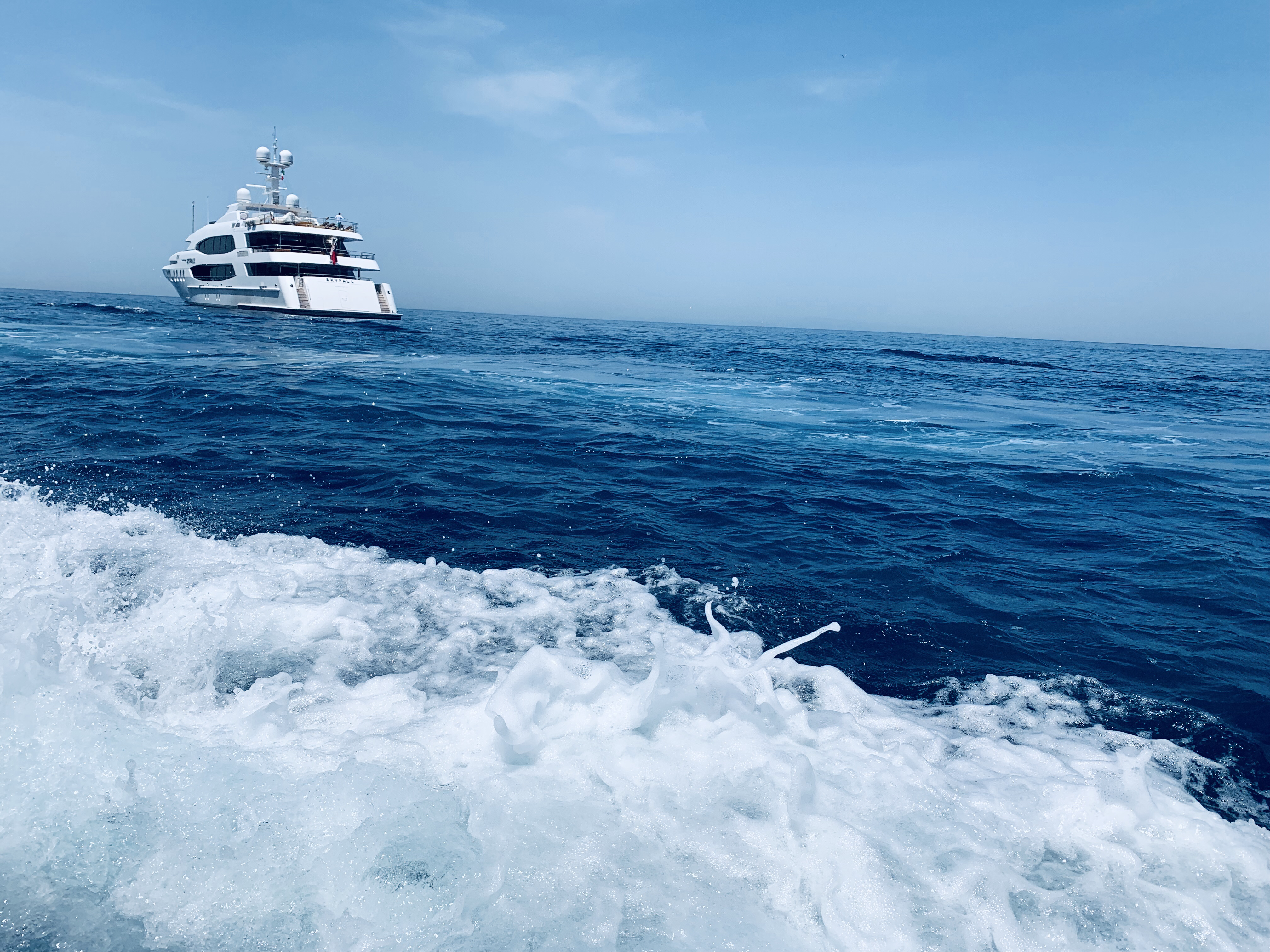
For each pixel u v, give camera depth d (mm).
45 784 2268
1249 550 6578
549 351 31484
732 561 5562
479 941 1852
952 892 2098
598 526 6289
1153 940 1986
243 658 3342
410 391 15320
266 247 37312
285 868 2029
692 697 3053
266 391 13484
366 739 2666
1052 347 105000
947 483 9125
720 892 2064
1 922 1831
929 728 3281
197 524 5422
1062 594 5238
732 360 30703
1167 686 3848
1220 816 2719
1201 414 19438
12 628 3133
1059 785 2645
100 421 9539
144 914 1889
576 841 2209
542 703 2908
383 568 4750
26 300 51375
